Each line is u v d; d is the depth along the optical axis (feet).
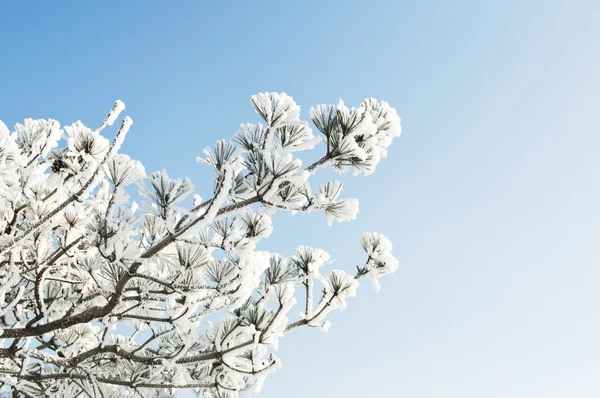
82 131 9.87
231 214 8.74
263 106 8.56
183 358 11.85
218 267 10.55
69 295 13.88
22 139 10.77
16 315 13.00
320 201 8.75
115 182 8.65
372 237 14.61
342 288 12.79
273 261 12.67
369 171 8.51
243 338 12.06
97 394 12.71
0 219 11.05
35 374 12.78
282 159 8.00
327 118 8.27
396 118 8.93
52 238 12.48
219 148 8.77
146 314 11.64
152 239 10.01
